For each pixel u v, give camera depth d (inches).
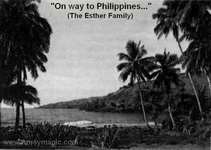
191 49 1482.5
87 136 1407.5
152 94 2605.8
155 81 2281.0
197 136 1456.7
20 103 1485.0
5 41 1437.0
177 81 2297.0
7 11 1430.9
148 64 2176.4
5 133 1295.5
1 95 1413.6
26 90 1461.6
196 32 1475.1
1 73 1427.2
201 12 1435.8
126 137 1433.3
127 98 7603.4
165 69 2262.6
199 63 1487.5
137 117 5634.8
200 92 2508.6
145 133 1626.5
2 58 1439.5
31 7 1475.1
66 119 4849.9
